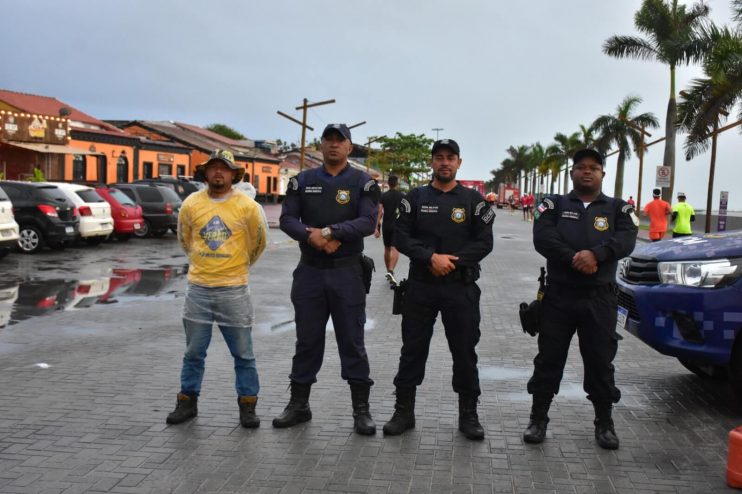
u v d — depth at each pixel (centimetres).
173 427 479
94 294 1051
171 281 1200
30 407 516
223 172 482
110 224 1833
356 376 485
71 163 3478
